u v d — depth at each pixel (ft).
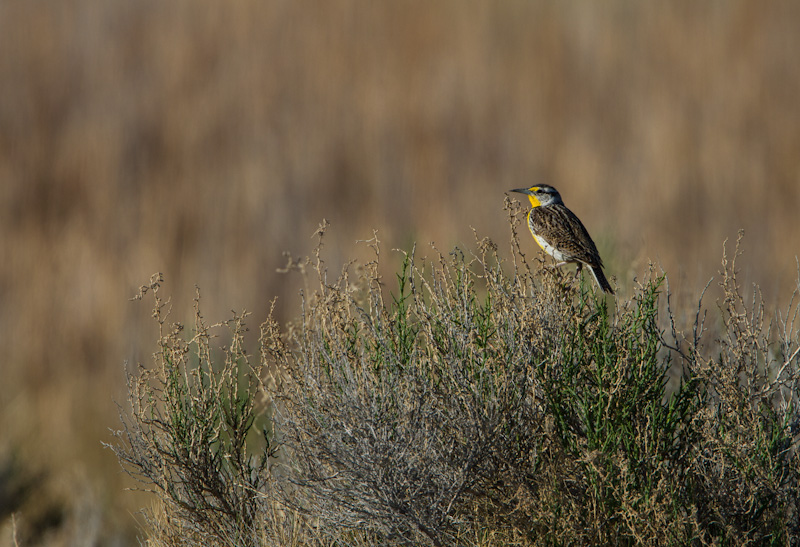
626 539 18.54
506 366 19.61
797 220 66.13
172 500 20.66
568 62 102.83
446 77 98.22
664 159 77.41
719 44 104.42
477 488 19.30
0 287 53.31
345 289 21.61
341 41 106.11
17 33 103.76
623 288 26.96
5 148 78.28
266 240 63.52
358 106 91.66
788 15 108.37
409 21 110.01
